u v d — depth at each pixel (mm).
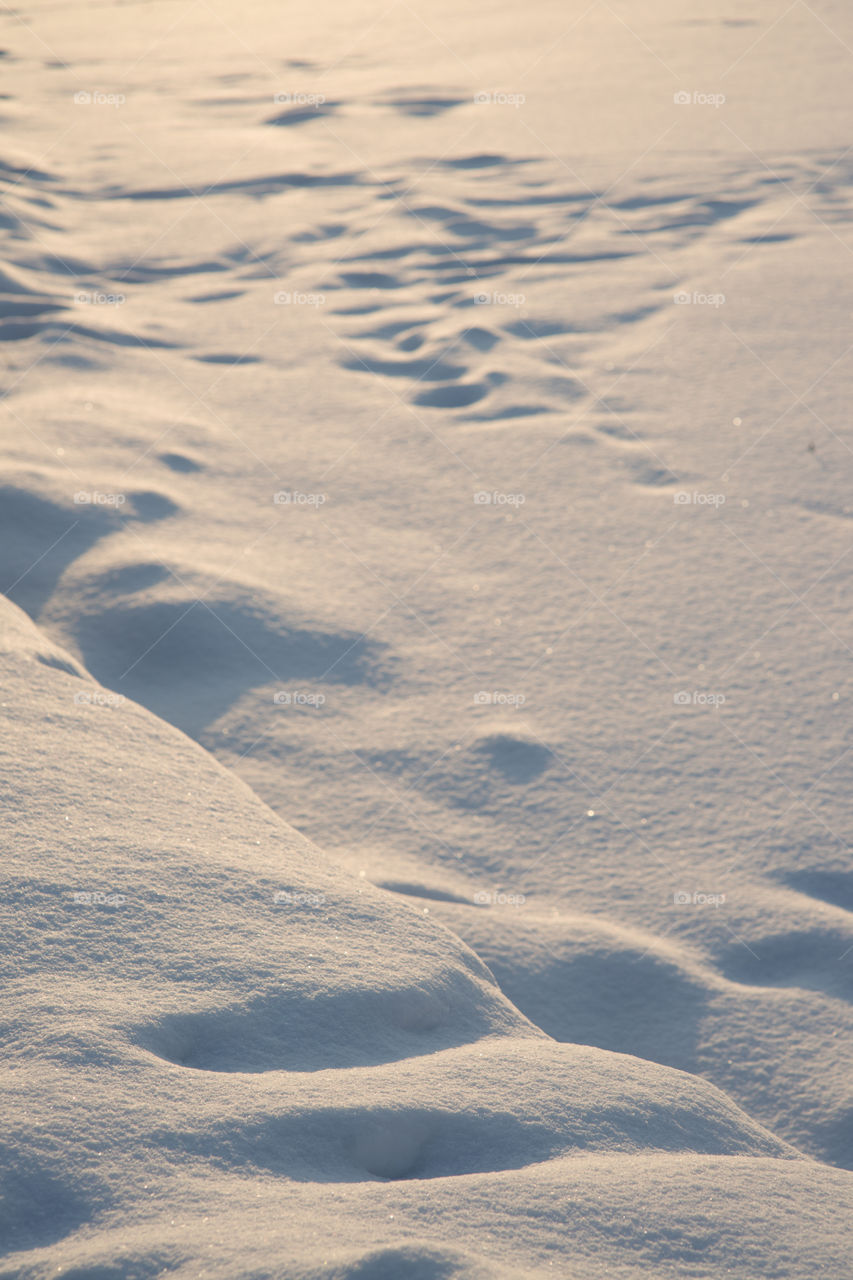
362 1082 1199
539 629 3061
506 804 2457
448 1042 1376
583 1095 1275
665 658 2936
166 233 6609
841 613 3109
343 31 12516
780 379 4555
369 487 3789
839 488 3752
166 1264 914
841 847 2316
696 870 2271
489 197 7152
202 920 1434
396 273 5992
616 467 3934
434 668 2900
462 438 4164
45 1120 1052
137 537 3326
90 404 4234
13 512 3355
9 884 1416
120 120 9242
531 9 12953
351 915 1547
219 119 9227
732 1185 1145
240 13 13812
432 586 3240
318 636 2990
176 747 1999
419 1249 906
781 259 5895
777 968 2053
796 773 2531
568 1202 1053
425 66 10672
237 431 4164
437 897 2176
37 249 6117
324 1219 981
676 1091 1358
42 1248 942
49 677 2117
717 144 7961
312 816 2414
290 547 3396
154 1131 1062
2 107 9508
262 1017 1275
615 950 2059
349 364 4852
